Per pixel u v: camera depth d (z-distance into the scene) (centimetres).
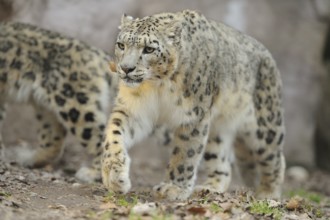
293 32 2756
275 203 1427
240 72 1614
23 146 2181
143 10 2584
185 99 1436
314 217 1425
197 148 1482
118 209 1219
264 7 2731
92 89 1780
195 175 1499
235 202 1334
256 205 1321
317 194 2116
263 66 1705
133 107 1428
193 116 1461
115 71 1439
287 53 2736
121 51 1366
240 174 1845
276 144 1736
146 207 1219
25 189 1388
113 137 1388
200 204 1289
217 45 1528
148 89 1412
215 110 1567
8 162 1784
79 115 1775
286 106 2720
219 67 1529
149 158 2427
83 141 1778
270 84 1714
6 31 1839
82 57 1792
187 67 1416
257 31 2694
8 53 1825
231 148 1730
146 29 1350
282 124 1756
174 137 1488
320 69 2808
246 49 1655
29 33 1833
